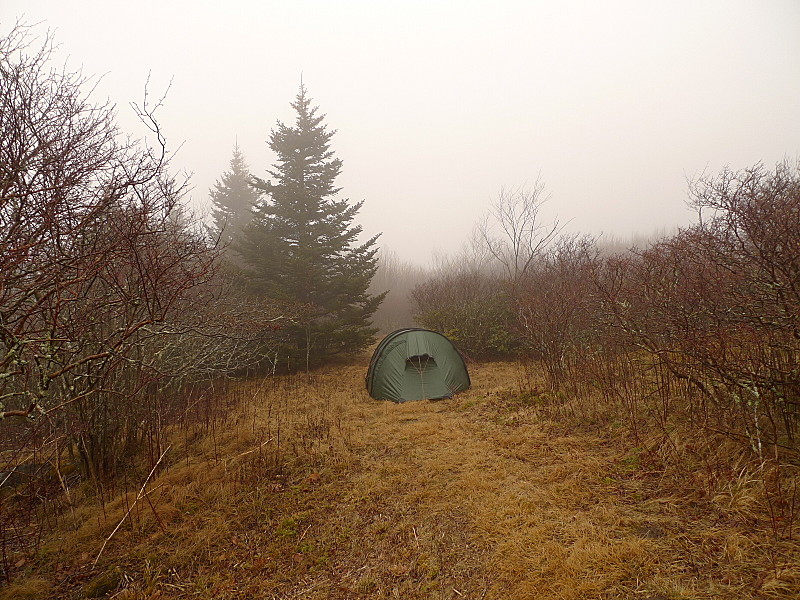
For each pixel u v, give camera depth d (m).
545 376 7.70
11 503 4.14
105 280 3.27
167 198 3.24
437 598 2.77
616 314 5.26
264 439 5.85
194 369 5.85
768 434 3.76
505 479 4.25
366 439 5.82
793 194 3.76
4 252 2.40
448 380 8.26
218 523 3.80
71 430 4.16
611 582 2.62
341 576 3.10
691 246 4.64
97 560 3.34
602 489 3.77
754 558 2.59
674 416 4.78
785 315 3.28
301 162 12.25
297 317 9.72
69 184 2.83
